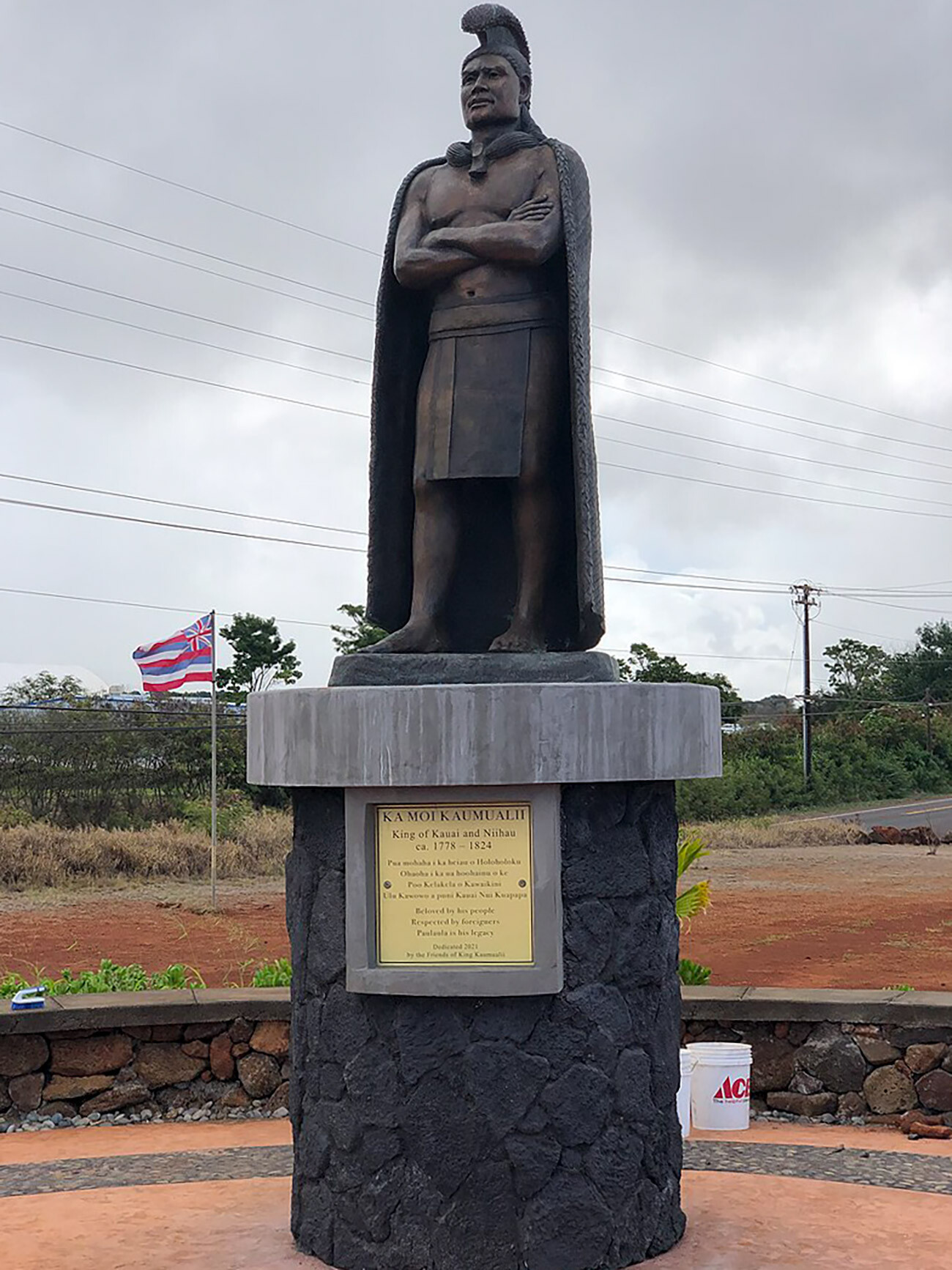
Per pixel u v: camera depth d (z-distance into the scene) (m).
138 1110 7.70
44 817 29.56
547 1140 4.70
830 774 50.12
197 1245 5.09
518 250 5.23
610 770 4.77
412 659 5.12
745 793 46.31
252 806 31.16
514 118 5.50
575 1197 4.71
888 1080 7.43
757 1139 6.96
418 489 5.45
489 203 5.38
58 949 16.56
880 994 7.76
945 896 23.33
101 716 33.75
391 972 4.75
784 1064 7.61
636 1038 4.91
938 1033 7.38
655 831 5.02
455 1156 4.70
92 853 25.03
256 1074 7.80
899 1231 5.18
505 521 5.71
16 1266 4.85
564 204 5.29
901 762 53.41
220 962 15.34
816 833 36.22
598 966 4.81
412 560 5.72
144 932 18.16
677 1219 5.07
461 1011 4.75
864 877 26.89
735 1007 7.64
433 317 5.46
